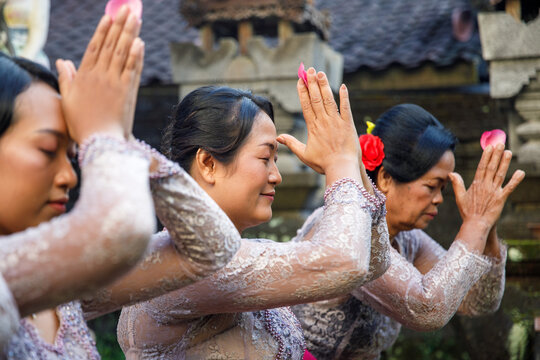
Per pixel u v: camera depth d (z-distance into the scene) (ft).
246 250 4.37
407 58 21.04
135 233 2.79
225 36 19.95
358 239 4.29
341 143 4.74
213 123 4.91
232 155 4.91
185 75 18.24
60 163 3.28
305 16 17.58
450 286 6.15
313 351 6.77
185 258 3.75
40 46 14.55
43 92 3.25
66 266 2.72
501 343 12.62
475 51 20.76
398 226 7.03
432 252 7.81
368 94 20.94
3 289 2.60
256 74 17.63
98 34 3.17
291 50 17.29
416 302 5.99
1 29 13.98
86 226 2.73
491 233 6.91
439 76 20.66
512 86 14.78
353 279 4.22
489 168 6.66
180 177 3.50
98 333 17.51
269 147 5.07
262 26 19.35
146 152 3.31
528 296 12.66
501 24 14.79
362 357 7.00
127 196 2.84
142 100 22.81
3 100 3.08
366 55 21.77
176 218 3.54
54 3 27.27
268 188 5.08
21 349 3.12
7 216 3.18
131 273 3.82
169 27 25.22
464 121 19.75
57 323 3.59
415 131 6.77
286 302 4.33
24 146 3.13
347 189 4.54
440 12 23.15
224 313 4.89
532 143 14.82
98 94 3.17
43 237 2.74
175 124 5.15
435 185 6.84
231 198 4.93
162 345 4.85
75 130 3.19
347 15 24.35
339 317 6.66
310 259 4.22
